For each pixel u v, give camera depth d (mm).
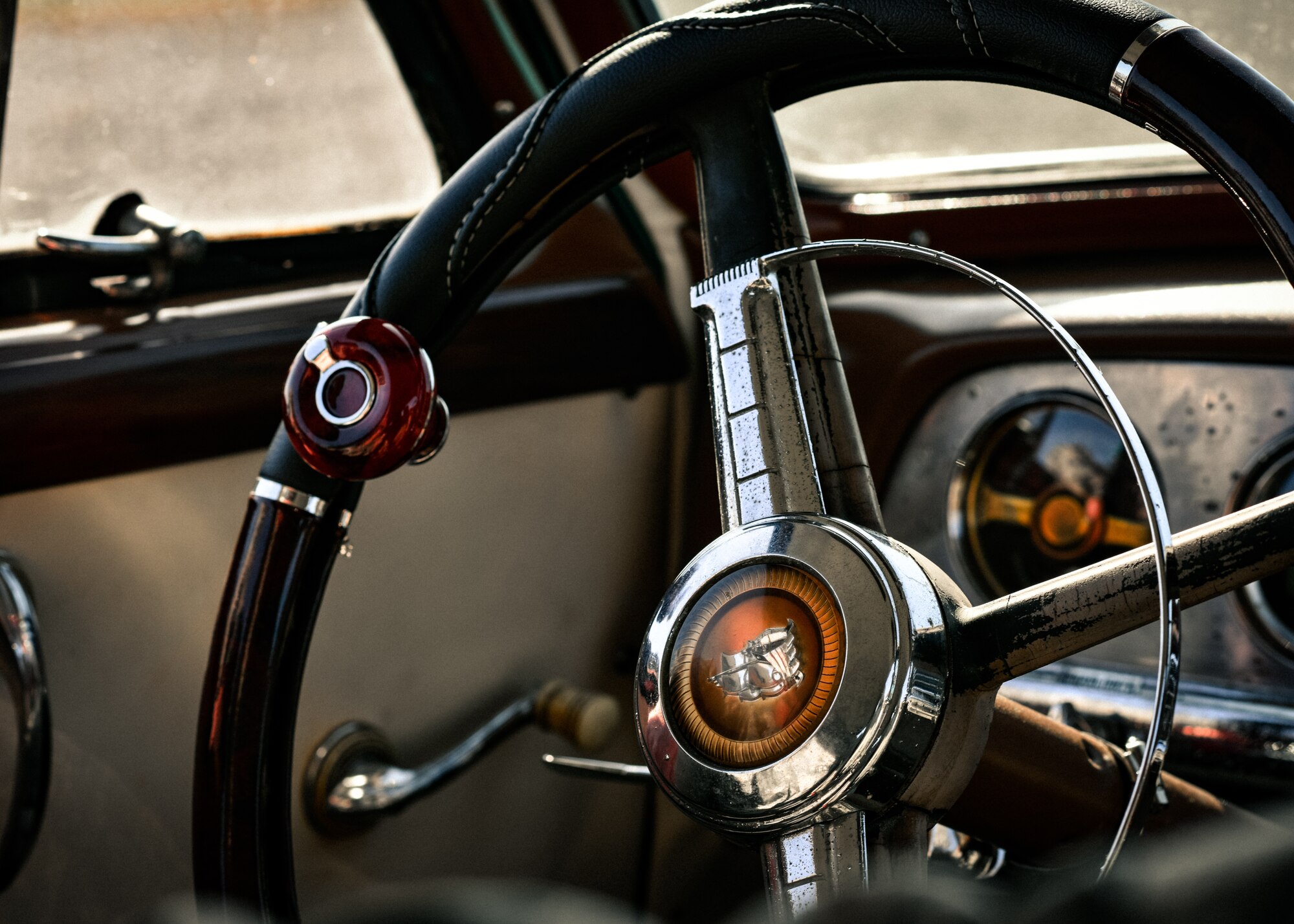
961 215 1470
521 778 1582
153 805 1263
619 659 1724
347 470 758
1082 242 1414
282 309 1317
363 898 319
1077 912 263
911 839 635
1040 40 696
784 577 648
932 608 630
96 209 1289
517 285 1504
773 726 623
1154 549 610
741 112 796
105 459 1146
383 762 1419
